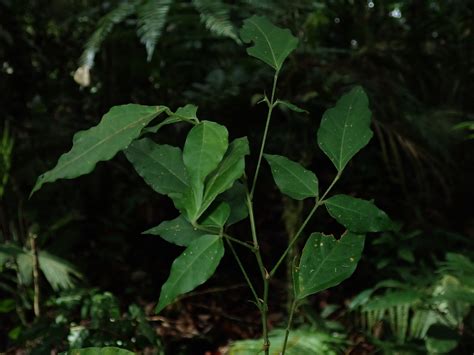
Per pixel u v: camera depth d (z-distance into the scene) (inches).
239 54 89.7
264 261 84.5
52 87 101.2
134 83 95.1
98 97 99.1
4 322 65.6
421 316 53.2
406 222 78.7
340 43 88.7
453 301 51.8
